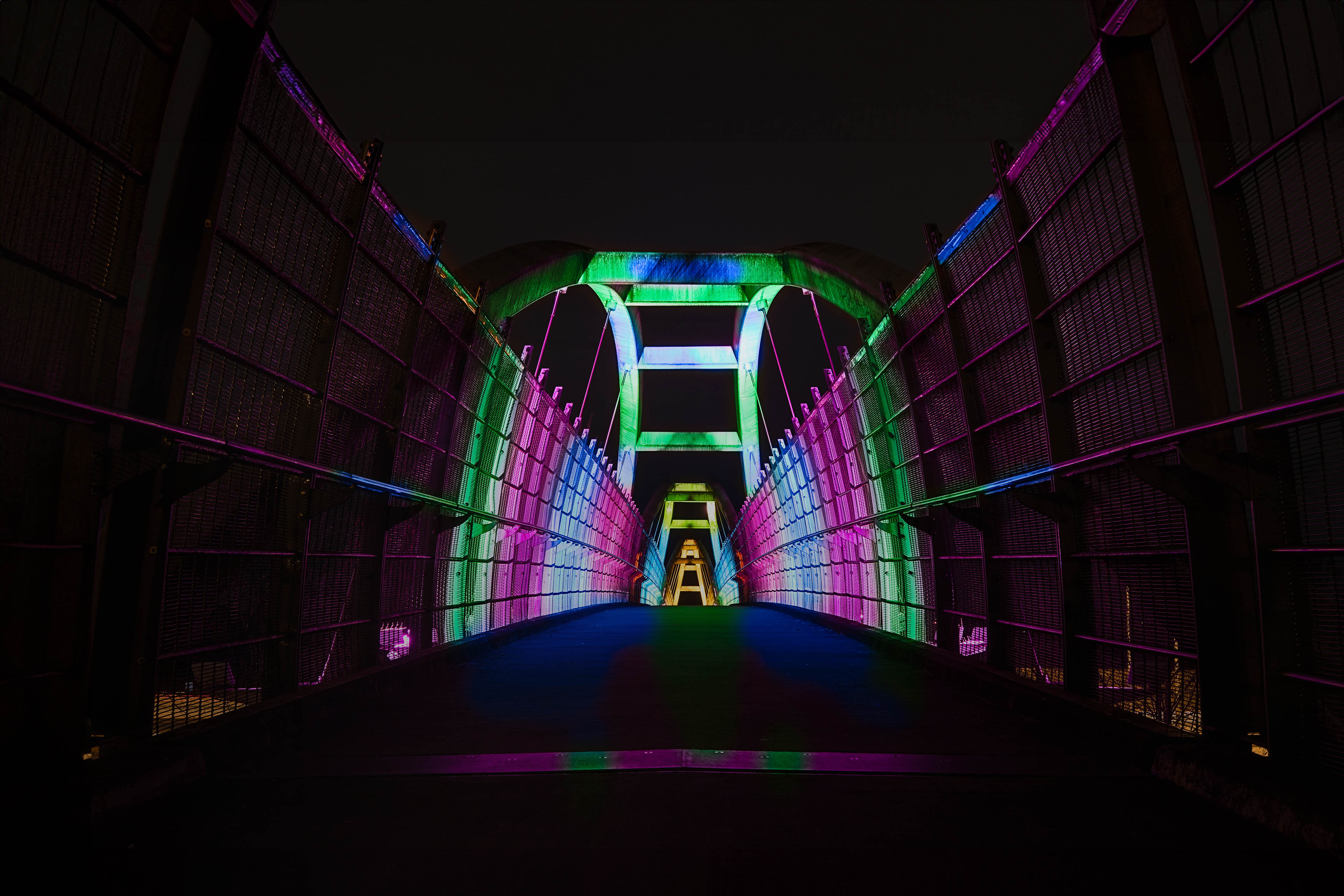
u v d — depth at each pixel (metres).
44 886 2.95
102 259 3.94
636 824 3.72
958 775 4.60
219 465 4.50
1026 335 6.88
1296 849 3.36
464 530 11.19
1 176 3.32
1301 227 3.84
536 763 4.85
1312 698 3.93
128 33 3.95
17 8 3.34
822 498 18.45
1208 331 4.71
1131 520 5.53
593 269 15.99
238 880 3.03
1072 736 5.65
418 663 8.59
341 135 5.86
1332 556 3.82
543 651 12.09
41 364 3.62
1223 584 4.60
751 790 4.31
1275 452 4.10
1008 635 7.78
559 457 17.05
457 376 9.75
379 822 3.73
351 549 7.33
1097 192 5.48
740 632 16.44
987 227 7.29
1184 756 4.31
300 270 5.76
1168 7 4.40
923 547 10.68
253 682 5.66
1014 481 7.09
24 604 3.52
